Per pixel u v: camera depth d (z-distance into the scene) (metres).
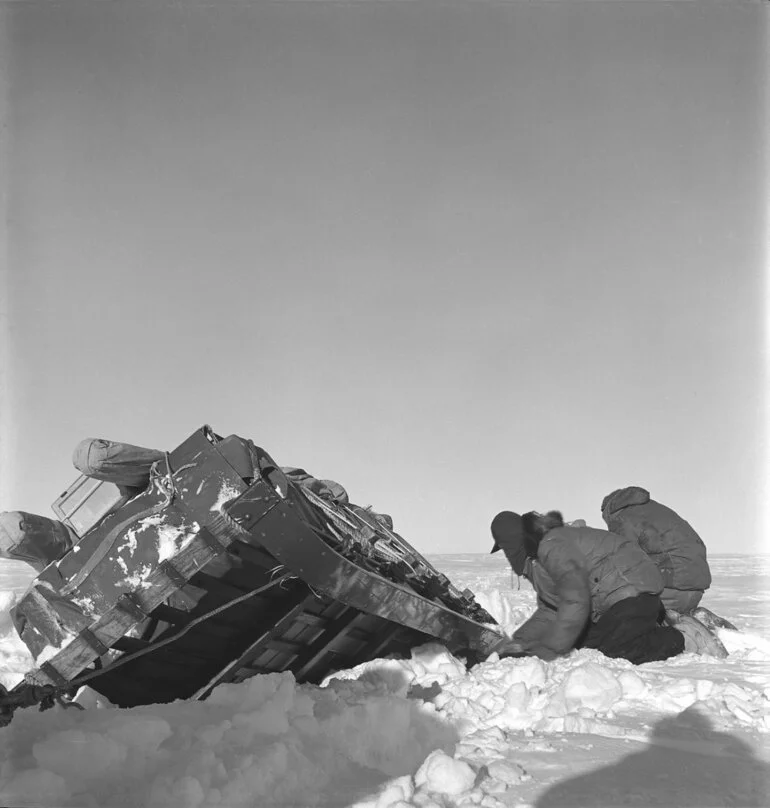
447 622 3.91
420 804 2.03
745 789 2.15
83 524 3.25
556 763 2.39
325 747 2.48
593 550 4.54
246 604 3.35
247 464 2.95
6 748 2.40
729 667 4.07
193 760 2.17
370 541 3.89
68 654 2.81
